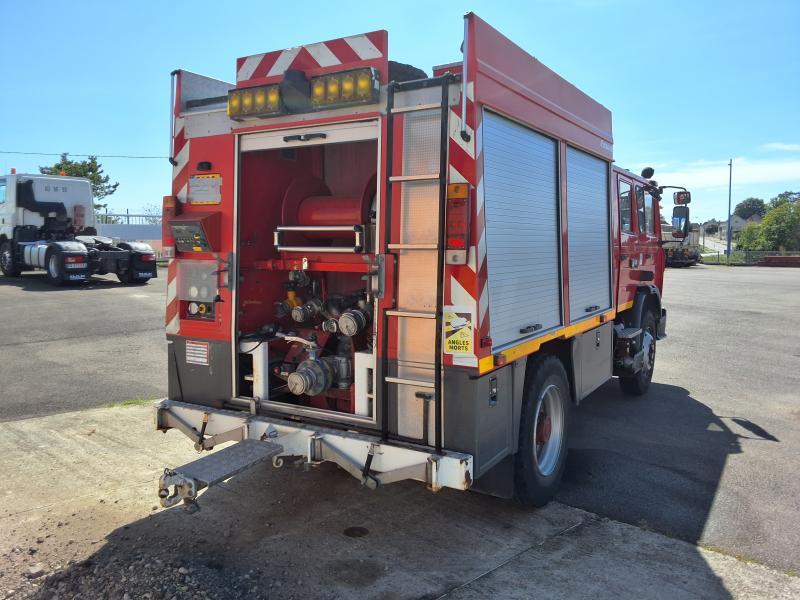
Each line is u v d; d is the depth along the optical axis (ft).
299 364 13.66
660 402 24.40
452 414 11.40
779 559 12.24
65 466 16.24
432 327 11.45
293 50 13.05
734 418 22.18
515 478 13.66
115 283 63.31
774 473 16.87
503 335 12.43
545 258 14.82
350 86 11.78
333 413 12.76
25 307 44.80
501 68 12.34
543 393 14.49
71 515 13.50
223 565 11.58
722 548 12.66
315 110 12.69
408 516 13.92
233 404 14.21
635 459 17.94
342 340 14.47
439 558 12.07
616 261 21.13
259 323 15.10
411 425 11.76
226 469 11.45
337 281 16.26
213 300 14.29
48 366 27.37
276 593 10.66
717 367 31.27
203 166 14.28
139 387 24.23
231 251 14.05
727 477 16.56
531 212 14.02
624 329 23.30
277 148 13.46
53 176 63.16
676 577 11.50
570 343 16.49
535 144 14.32
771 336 40.57
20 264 62.54
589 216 18.28
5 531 12.69
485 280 11.48
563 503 14.84
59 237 63.31
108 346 31.94
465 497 15.01
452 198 11.03
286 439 12.82
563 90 15.92
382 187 11.94
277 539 12.68
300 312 15.02
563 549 12.53
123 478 15.56
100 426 19.44
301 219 14.89
